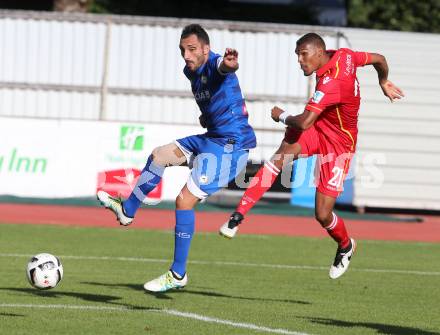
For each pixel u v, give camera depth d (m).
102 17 88.56
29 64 89.12
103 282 39.56
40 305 32.94
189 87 88.75
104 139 78.12
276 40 88.44
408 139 87.19
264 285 40.75
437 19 125.25
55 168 78.19
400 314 34.03
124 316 31.16
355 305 35.91
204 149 34.34
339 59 33.28
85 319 30.31
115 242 56.34
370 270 47.78
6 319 29.92
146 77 88.69
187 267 46.12
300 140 34.47
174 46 88.69
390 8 125.56
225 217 76.19
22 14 88.88
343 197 87.50
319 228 70.75
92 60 88.88
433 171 87.25
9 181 78.12
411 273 47.22
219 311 32.97
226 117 33.91
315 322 31.33
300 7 124.62
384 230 71.94
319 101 32.72
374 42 87.75
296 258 51.72
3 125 78.19
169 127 78.00
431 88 87.62
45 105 89.06
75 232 61.50
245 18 123.44
